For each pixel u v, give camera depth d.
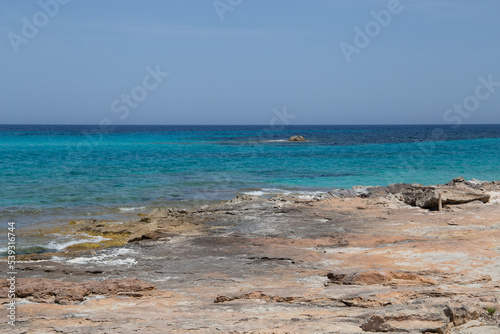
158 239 14.98
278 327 6.23
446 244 12.66
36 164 43.00
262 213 19.66
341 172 38.50
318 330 6.00
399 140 96.69
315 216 18.66
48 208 22.27
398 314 6.14
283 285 9.50
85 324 6.91
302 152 62.53
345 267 11.06
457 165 43.47
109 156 54.19
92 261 12.53
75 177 33.78
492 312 6.80
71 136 115.19
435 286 8.69
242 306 7.71
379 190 23.72
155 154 58.34
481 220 16.48
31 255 13.26
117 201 24.52
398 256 11.66
